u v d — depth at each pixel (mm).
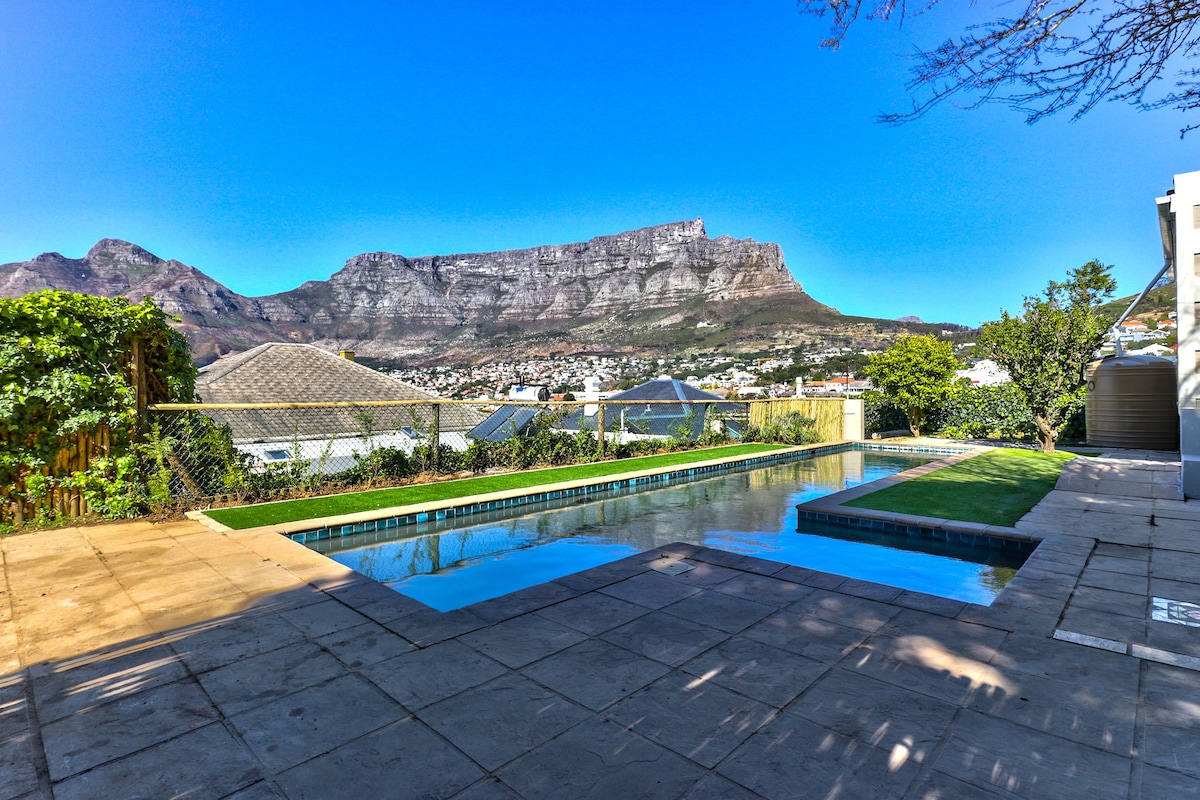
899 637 3201
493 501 8219
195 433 7410
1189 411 7492
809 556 5875
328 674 2785
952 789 1918
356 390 15336
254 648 3086
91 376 6223
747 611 3625
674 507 8688
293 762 2090
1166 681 2666
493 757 2115
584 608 3688
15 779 1992
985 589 4797
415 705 2494
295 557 4879
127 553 5004
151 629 3350
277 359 15414
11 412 5664
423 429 10789
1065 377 13039
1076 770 2016
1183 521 5984
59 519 6098
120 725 2336
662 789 1926
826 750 2145
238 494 7605
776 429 16766
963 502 7273
